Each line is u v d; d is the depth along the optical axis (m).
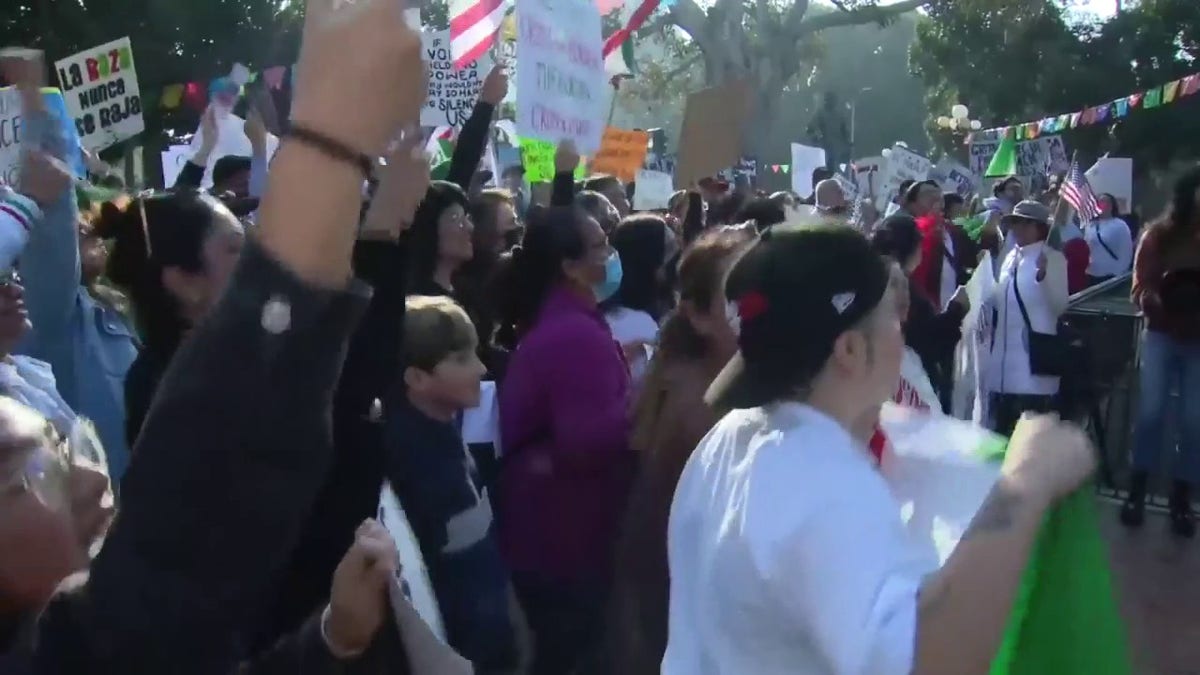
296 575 1.75
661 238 4.60
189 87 18.33
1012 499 1.62
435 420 2.95
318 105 1.02
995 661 1.68
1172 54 33.41
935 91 41.47
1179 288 6.92
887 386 1.93
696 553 1.91
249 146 7.38
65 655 1.12
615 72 9.24
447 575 2.88
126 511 1.06
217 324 1.03
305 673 1.69
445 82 6.88
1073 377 7.73
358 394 1.88
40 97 3.84
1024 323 7.69
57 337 3.56
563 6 5.11
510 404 3.53
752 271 1.95
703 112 6.92
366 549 1.69
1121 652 1.75
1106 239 13.41
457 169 3.90
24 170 3.46
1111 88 33.56
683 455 2.82
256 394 1.02
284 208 1.02
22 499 1.33
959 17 35.25
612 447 3.42
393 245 1.94
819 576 1.62
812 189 13.09
